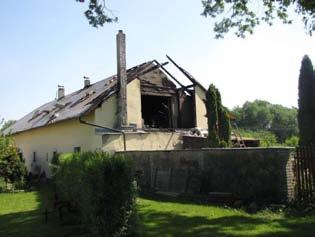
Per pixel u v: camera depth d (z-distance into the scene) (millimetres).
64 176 13094
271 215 11453
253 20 16578
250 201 13336
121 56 24750
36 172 32312
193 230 9984
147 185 18422
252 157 13562
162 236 9469
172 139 25812
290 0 15625
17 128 39844
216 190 14867
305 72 28703
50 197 19062
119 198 8930
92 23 14164
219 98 22875
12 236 10555
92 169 8961
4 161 23828
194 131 26828
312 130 28141
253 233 9312
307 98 28500
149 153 18500
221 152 14742
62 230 10922
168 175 17188
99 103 23906
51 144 30922
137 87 25641
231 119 29906
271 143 35500
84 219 10242
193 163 16031
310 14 15375
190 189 15898
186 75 27422
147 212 12844
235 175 14156
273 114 111625
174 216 11984
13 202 17969
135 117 25219
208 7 16375
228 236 9172
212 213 12242
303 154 12219
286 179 12391
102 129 23875
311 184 11977
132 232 9461
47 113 34844
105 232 8844
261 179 13195
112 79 28797
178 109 27500
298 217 10906
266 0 16031
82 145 25453
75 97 33000
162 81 26984
